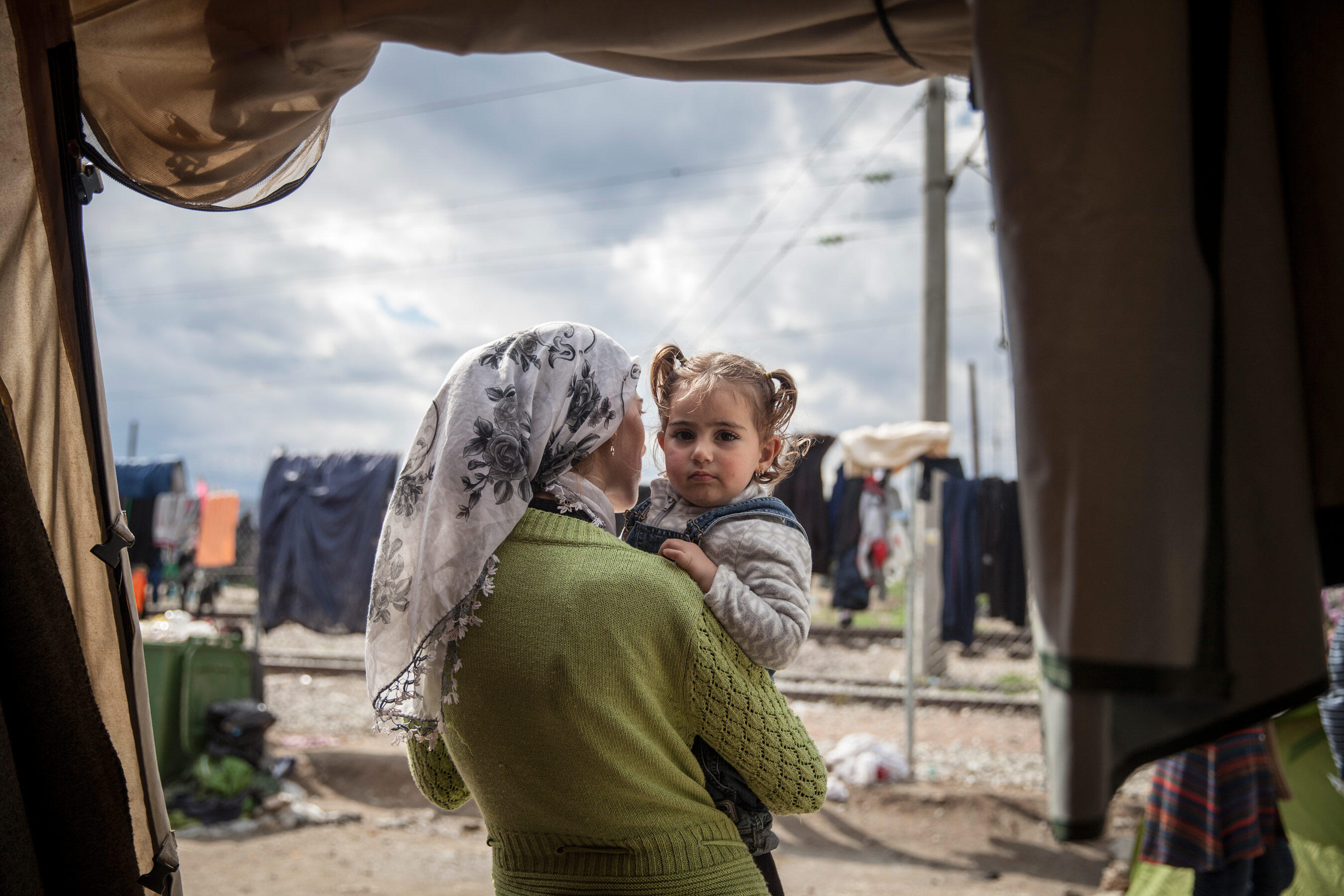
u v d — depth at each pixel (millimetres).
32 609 1406
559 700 1251
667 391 1710
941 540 7316
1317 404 1107
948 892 5027
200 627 8234
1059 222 1099
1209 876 3018
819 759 1414
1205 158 1085
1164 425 1038
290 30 1697
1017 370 1114
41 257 1729
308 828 5949
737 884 1339
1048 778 1054
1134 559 1022
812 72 1772
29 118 1646
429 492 1378
